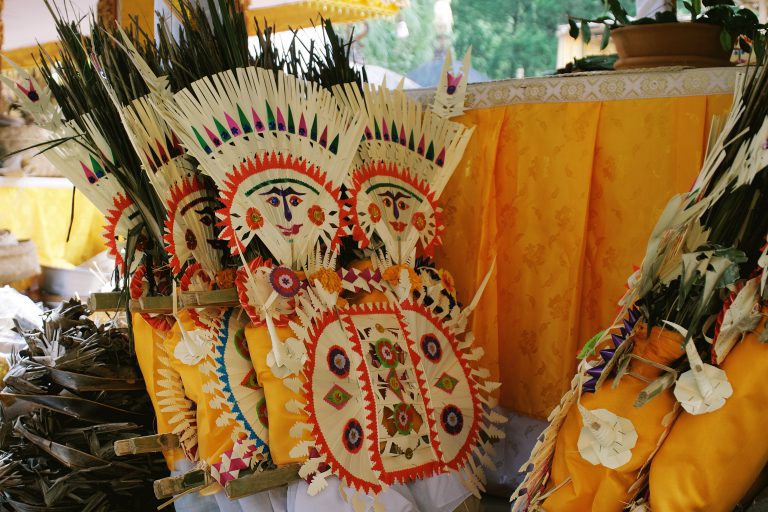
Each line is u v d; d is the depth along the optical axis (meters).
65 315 2.53
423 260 2.47
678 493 1.64
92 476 2.25
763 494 1.69
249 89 2.11
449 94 2.55
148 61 2.19
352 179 2.28
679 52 2.52
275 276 2.06
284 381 2.03
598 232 2.50
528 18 8.05
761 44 2.28
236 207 2.04
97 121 2.06
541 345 2.55
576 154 2.48
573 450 1.79
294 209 2.15
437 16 7.95
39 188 4.41
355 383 2.14
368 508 2.01
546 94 2.51
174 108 2.00
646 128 2.41
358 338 2.17
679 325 1.73
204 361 2.08
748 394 1.61
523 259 2.57
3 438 2.33
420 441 2.18
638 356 1.73
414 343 2.27
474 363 2.44
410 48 7.96
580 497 1.77
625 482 1.71
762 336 1.64
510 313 2.60
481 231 2.59
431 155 2.49
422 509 2.14
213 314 2.12
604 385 1.77
